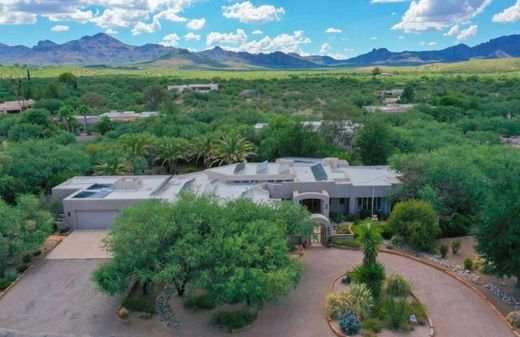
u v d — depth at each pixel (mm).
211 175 48156
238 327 25797
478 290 30156
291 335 25375
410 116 87562
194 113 97188
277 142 61938
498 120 85625
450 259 35188
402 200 42844
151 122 79875
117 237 27359
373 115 82000
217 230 26812
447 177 41406
